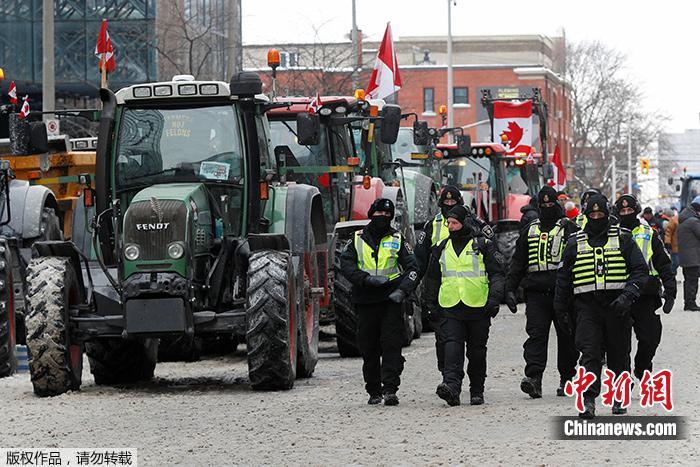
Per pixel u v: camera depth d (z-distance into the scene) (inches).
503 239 2421.3
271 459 836.6
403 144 2351.1
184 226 1160.2
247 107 1250.6
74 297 1207.6
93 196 1261.1
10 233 1542.8
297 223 1306.6
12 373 1353.3
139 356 1299.2
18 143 1216.2
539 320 1127.6
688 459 820.6
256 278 1178.6
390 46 2263.8
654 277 1112.2
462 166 2719.0
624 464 802.8
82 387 1274.6
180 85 1244.5
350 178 1663.4
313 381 1290.6
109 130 1245.7
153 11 3597.4
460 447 871.7
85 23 3604.8
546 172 3412.9
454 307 1082.1
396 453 851.4
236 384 1278.3
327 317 1542.8
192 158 1251.8
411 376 1316.4
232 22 3415.4
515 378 1279.5
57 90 3700.8
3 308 1323.8
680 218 2247.8
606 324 1006.4
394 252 1088.8
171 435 940.0
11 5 3619.6
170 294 1154.7
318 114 1610.5
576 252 1012.5
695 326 1877.5
